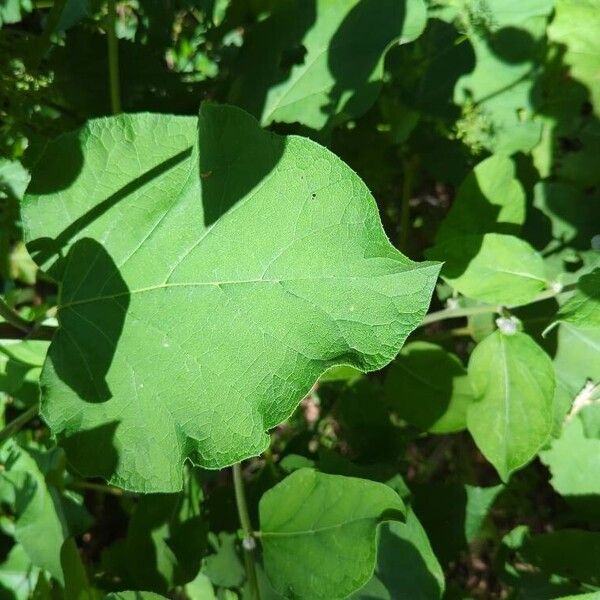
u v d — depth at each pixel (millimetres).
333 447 377
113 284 219
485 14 322
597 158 338
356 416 312
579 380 285
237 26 319
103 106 315
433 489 304
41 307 327
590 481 297
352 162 347
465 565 398
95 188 217
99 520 394
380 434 311
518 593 292
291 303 204
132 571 286
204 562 297
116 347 219
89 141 214
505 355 256
